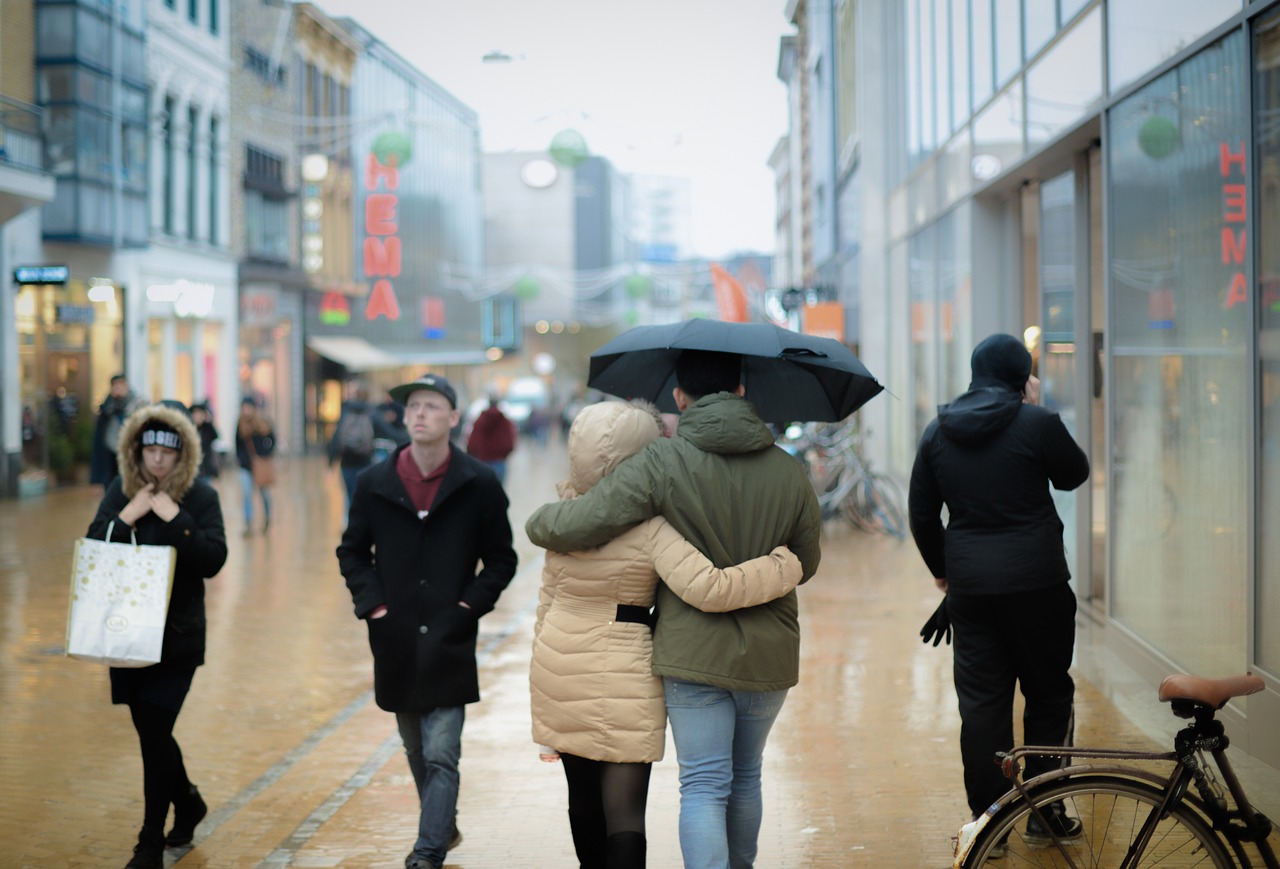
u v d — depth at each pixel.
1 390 21.69
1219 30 6.36
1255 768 5.59
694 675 3.74
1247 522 5.95
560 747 3.89
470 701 4.90
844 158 26.69
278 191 36.88
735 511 3.80
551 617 3.94
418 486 4.93
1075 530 10.07
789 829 5.19
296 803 5.69
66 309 24.25
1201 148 6.71
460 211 62.91
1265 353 5.84
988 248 12.91
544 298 91.44
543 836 5.19
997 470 4.60
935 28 15.55
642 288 66.75
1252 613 5.89
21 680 8.20
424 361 54.31
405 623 4.84
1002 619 4.64
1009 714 4.74
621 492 3.76
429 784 4.84
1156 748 6.05
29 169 20.19
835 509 15.84
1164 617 7.42
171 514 4.87
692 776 3.81
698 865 3.71
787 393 4.51
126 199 25.77
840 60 28.25
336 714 7.34
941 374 15.38
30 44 23.45
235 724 7.14
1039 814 3.67
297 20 39.31
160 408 4.95
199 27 31.55
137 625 4.71
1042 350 11.05
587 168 94.19
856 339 23.94
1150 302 7.61
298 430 38.81
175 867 4.91
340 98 44.09
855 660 8.41
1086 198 9.91
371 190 46.72
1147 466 7.73
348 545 4.98
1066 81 9.36
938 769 5.99
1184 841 3.63
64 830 5.39
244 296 34.69
